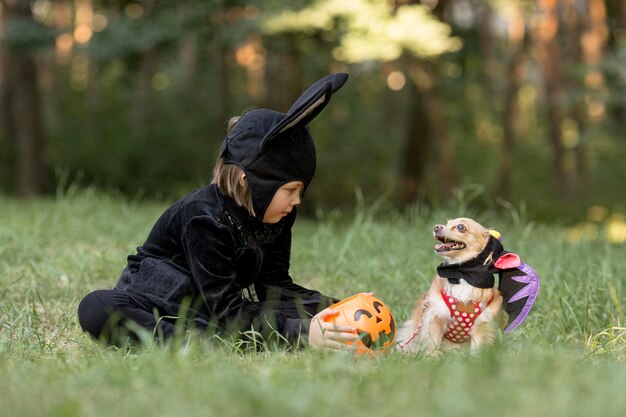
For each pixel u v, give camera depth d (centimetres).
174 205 477
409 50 1648
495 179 2802
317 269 755
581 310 584
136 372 363
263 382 354
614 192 2798
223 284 452
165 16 1781
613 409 290
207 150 2556
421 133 2217
